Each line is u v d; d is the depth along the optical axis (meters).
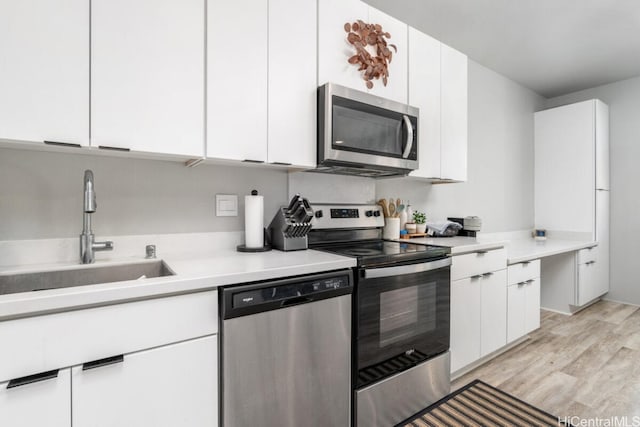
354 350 1.46
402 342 1.63
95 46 1.12
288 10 1.57
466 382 2.07
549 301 3.55
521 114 3.81
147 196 1.55
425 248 1.84
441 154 2.29
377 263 1.53
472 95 3.20
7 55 0.99
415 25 2.57
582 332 2.92
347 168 1.87
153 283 0.98
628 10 2.38
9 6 0.99
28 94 1.02
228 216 1.78
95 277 1.33
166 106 1.26
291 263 1.33
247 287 1.15
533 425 1.65
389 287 1.57
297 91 1.60
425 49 2.18
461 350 2.03
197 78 1.33
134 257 1.50
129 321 0.96
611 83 3.77
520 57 3.13
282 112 1.55
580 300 3.34
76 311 0.88
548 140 3.88
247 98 1.45
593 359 2.39
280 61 1.54
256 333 1.17
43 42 1.04
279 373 1.22
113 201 1.47
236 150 1.42
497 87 3.49
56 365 0.86
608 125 3.77
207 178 1.71
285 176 1.97
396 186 2.54
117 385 0.94
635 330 2.95
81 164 1.40
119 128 1.17
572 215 3.69
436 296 1.80
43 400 0.84
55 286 1.25
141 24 1.21
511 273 2.44
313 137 1.66
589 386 2.02
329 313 1.36
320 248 1.85
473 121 3.21
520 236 3.77
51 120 1.05
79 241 1.40
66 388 0.87
